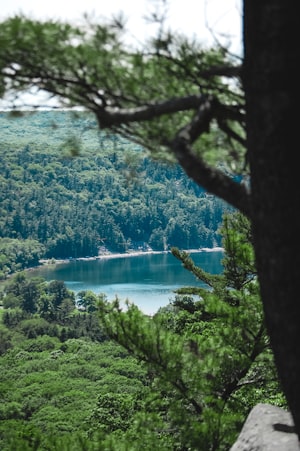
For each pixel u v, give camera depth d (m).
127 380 113.81
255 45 3.49
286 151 3.44
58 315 183.50
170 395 11.59
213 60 4.30
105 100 4.35
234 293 10.77
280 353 3.66
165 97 4.44
